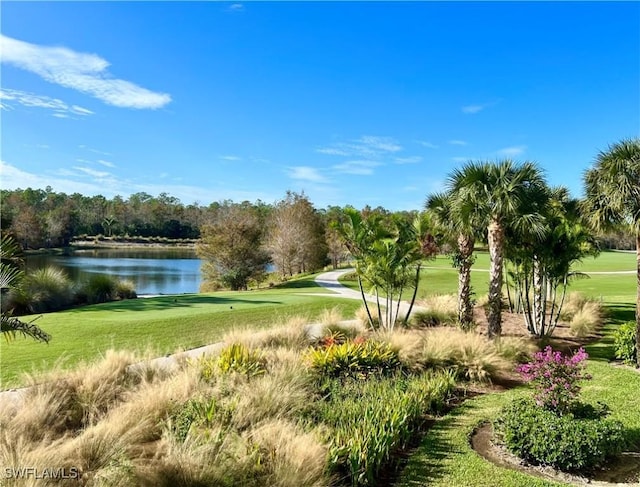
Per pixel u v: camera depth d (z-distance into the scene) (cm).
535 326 1420
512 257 1394
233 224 3403
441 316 1450
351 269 4372
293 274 4353
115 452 436
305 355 870
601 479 477
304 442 452
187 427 496
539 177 1140
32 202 9425
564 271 1274
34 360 889
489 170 1125
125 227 9600
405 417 572
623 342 990
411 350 896
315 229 4219
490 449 554
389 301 1357
